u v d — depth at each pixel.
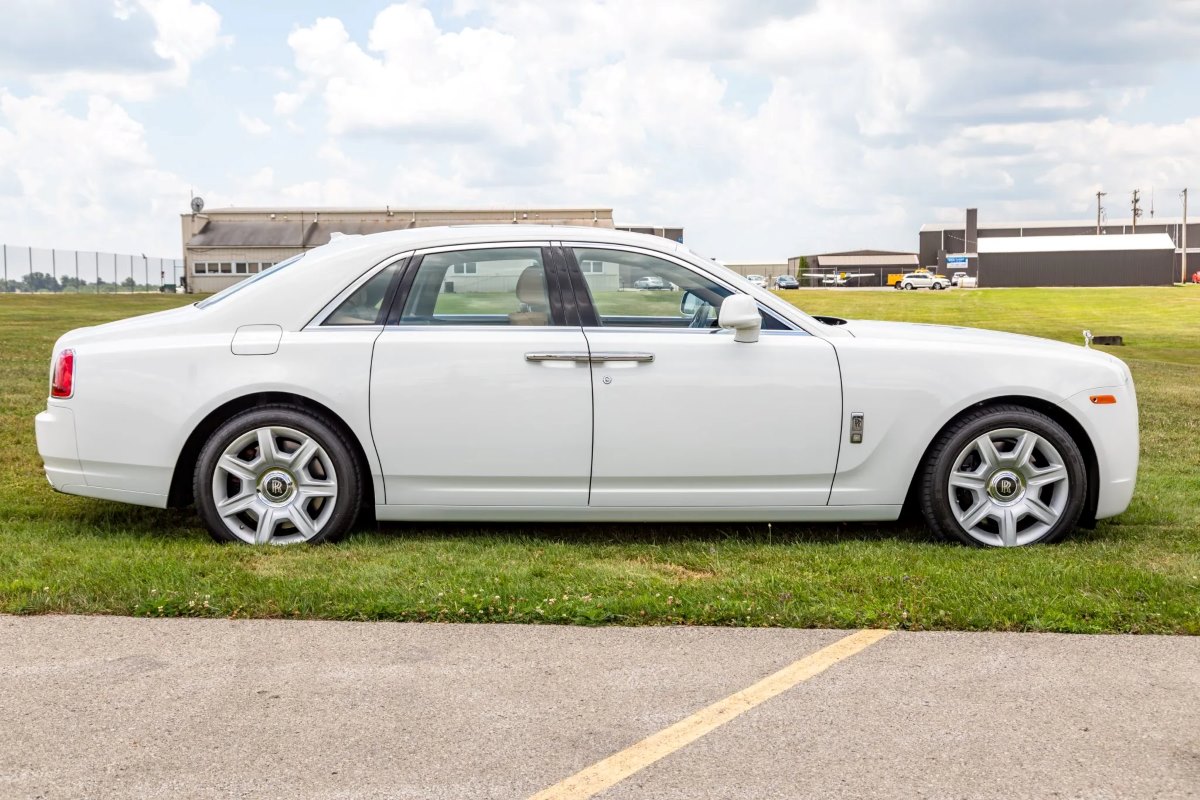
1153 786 2.66
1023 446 5.11
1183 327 37.78
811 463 5.04
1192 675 3.40
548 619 3.92
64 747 2.86
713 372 4.97
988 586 4.22
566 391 4.95
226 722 3.03
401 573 4.45
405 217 78.06
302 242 74.06
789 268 116.56
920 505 5.20
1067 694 3.25
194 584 4.21
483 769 2.75
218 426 5.13
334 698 3.21
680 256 5.19
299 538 5.06
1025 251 87.81
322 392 4.93
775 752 2.85
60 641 3.69
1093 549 5.04
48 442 5.13
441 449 4.97
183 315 5.16
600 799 2.59
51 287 60.22
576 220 79.44
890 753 2.85
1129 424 5.20
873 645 3.68
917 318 42.38
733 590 4.19
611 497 5.04
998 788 2.65
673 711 3.12
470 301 5.10
